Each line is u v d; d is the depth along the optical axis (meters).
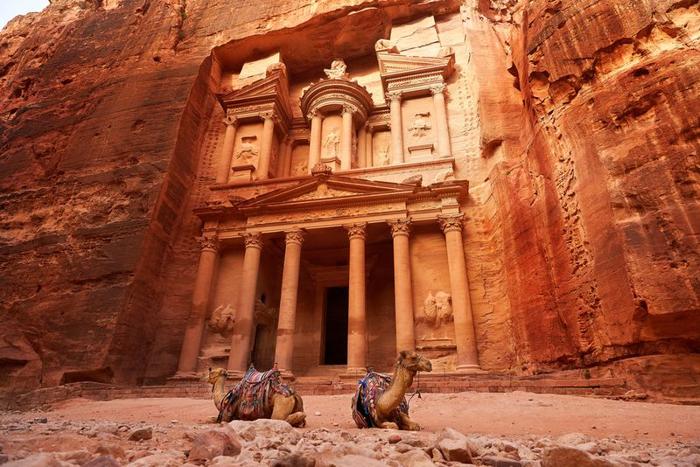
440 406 8.65
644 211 9.63
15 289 18.39
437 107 21.31
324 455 2.77
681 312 8.44
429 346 15.97
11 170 22.67
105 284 17.55
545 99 14.23
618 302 9.59
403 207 17.88
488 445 3.91
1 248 19.83
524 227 14.79
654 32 11.41
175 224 20.67
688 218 8.91
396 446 3.77
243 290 17.67
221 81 27.12
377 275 20.50
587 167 11.45
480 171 19.30
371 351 19.03
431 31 24.78
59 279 18.16
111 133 22.20
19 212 21.00
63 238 19.31
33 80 28.11
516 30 18.17
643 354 9.23
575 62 12.98
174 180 20.70
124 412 10.09
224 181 21.95
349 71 27.55
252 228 18.86
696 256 8.55
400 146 20.94
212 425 6.23
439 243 17.95
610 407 7.66
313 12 25.53
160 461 2.80
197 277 18.64
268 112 23.38
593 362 10.48
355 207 18.33
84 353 16.03
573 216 11.86
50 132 23.88
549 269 12.99
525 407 8.08
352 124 22.61
